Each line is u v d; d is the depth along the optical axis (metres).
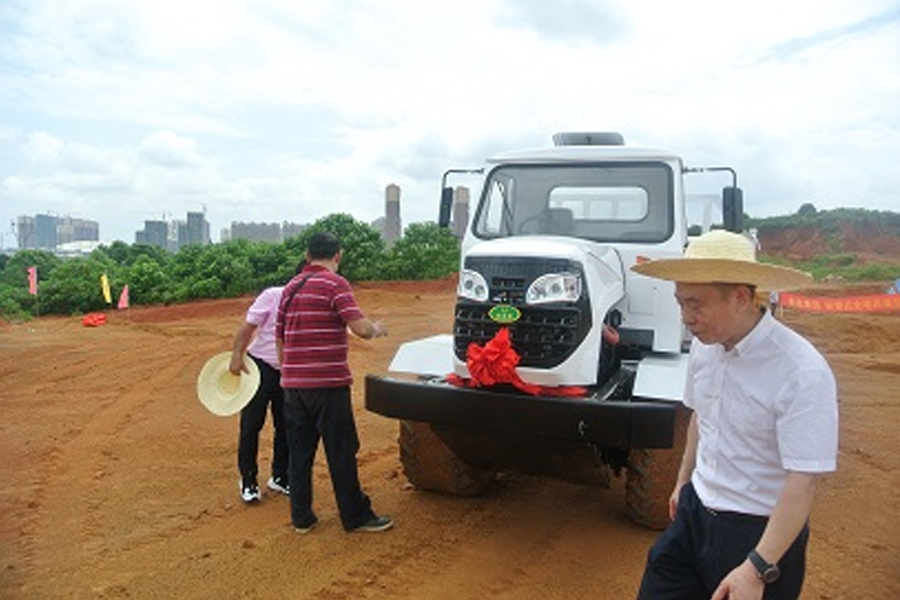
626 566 4.89
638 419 4.59
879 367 14.03
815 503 6.30
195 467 7.09
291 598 4.41
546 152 6.45
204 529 5.51
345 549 5.14
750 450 2.74
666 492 5.24
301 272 5.54
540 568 4.87
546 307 4.96
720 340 2.76
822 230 58.22
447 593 4.50
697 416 3.01
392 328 18.30
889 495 6.52
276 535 5.39
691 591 3.02
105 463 7.18
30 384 11.41
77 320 22.34
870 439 8.51
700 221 6.43
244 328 5.89
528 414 4.85
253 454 6.08
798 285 2.70
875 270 37.69
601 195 6.29
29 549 5.11
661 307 5.92
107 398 10.30
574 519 5.79
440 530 5.51
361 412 9.41
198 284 26.08
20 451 7.57
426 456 6.01
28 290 25.72
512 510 5.98
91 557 4.97
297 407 5.38
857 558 5.13
